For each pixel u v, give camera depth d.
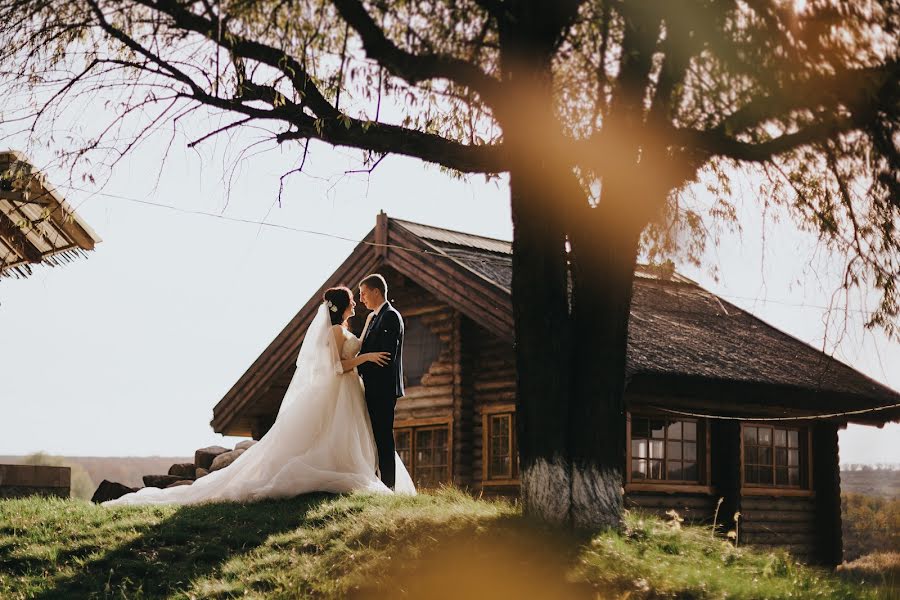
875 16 7.45
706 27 7.36
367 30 6.94
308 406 9.36
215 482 9.44
